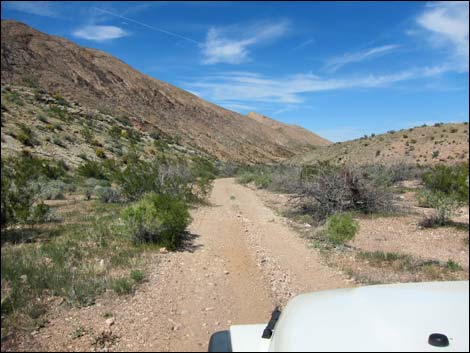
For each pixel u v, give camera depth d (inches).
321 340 96.1
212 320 229.1
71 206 628.1
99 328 212.4
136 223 385.1
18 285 250.8
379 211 629.3
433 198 674.8
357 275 319.0
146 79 4805.6
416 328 97.6
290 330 103.1
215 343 115.3
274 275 315.0
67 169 1120.8
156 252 363.6
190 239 437.7
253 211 687.7
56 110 1808.6
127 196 689.0
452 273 335.9
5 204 406.3
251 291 278.4
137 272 285.6
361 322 101.5
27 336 200.4
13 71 2778.1
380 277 318.7
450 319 100.6
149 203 403.2
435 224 546.0
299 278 311.7
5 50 3058.6
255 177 1374.3
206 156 3122.5
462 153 2876.5
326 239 446.9
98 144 1555.1
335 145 4252.0
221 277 307.6
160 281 287.7
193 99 5531.5
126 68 4638.3
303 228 530.9
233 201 830.5
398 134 3651.6
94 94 3353.8
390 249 426.6
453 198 609.6
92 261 318.7
